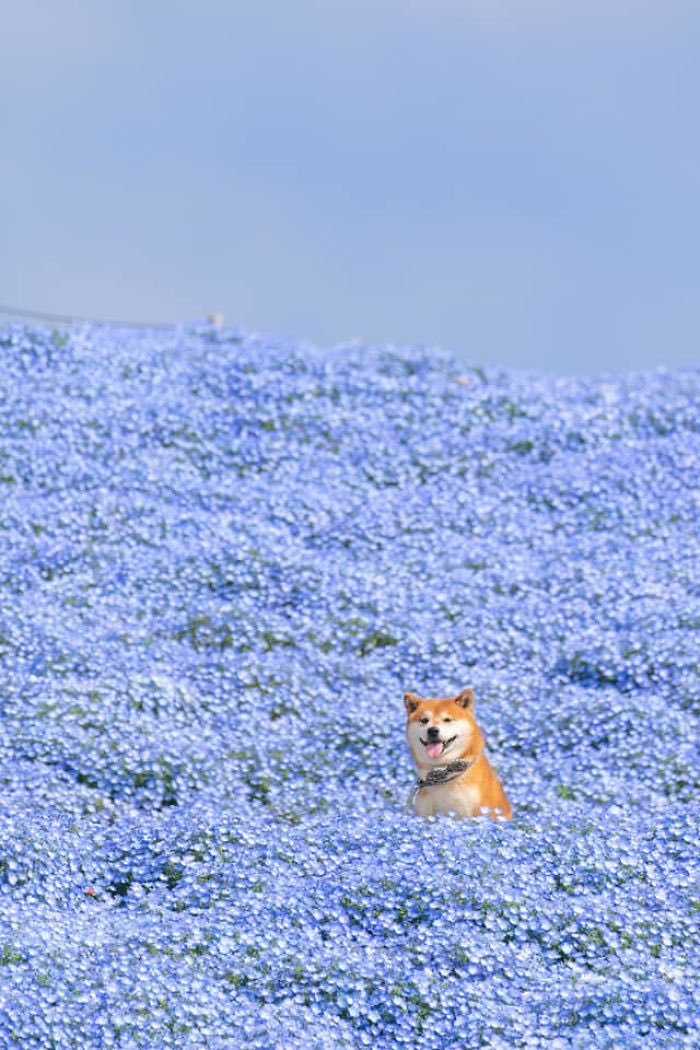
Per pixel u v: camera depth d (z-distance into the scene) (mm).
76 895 39281
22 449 74625
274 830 41500
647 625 59406
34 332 85938
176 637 58875
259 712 53281
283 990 32969
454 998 32188
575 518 72125
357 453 78188
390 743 50781
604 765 49188
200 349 89312
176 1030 30938
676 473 75188
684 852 39719
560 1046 29828
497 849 38906
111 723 49562
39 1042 29938
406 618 60531
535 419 82688
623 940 35062
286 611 61250
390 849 39500
